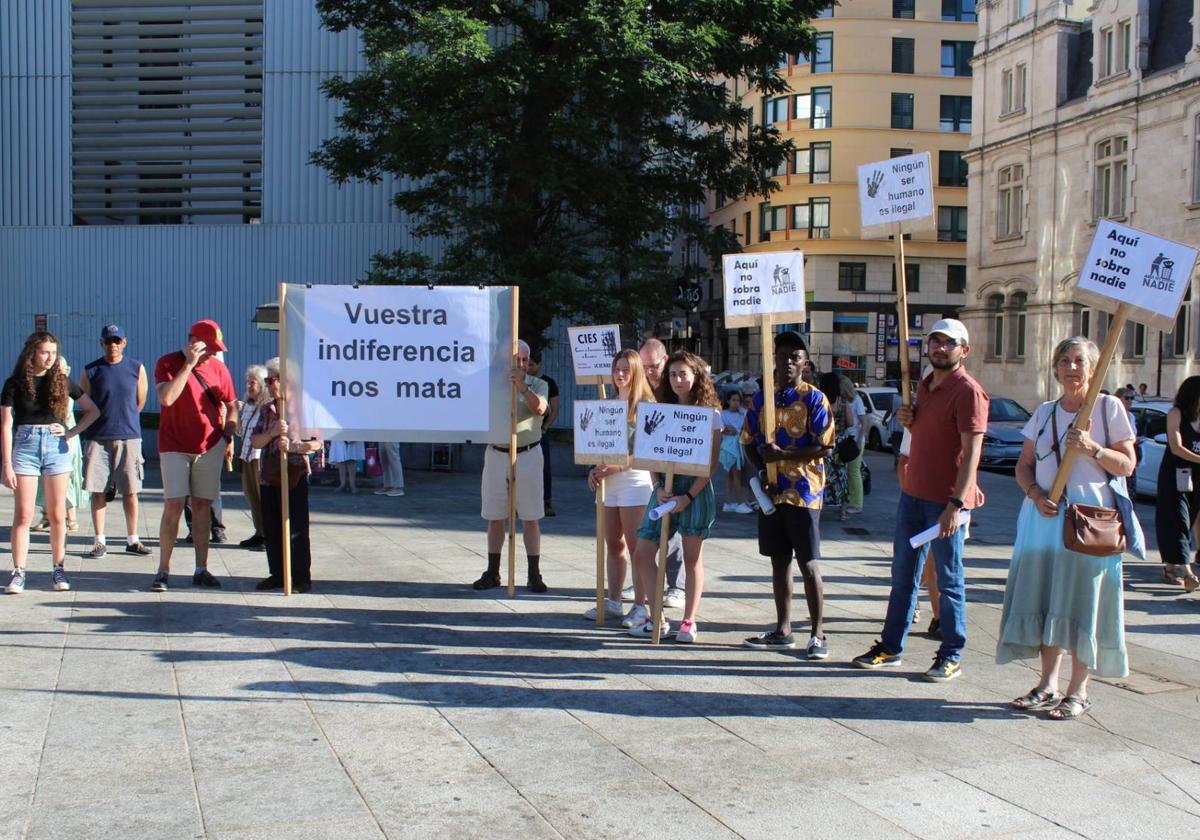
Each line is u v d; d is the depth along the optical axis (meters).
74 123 26.09
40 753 4.67
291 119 25.56
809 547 6.48
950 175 52.94
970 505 5.89
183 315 25.92
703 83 19.08
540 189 19.23
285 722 5.15
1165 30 32.66
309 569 8.22
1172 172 31.38
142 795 4.23
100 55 25.88
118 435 9.38
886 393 27.88
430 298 8.15
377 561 9.53
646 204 20.05
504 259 19.30
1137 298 5.32
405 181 25.31
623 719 5.29
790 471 6.49
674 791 4.38
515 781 4.46
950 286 53.00
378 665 6.17
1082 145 35.19
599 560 7.26
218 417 8.20
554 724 5.20
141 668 5.98
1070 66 36.56
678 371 6.82
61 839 3.81
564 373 23.80
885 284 52.75
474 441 8.20
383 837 3.89
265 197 25.72
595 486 7.32
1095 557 5.31
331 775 4.49
